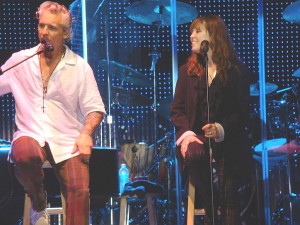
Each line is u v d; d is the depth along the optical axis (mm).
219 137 15078
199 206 16734
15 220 19469
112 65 25375
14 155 13430
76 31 23609
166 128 28062
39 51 13445
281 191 22641
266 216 21297
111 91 25906
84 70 14438
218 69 15906
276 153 22719
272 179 22562
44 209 14008
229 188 15844
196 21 16250
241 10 28453
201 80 16016
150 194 19281
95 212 23734
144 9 25797
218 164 16062
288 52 28484
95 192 17469
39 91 14070
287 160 22750
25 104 14133
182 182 23766
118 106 27547
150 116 27984
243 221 21281
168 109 25109
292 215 22453
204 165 15594
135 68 27859
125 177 24625
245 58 28453
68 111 14281
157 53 25875
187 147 15383
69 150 14078
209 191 15703
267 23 28531
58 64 14172
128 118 27797
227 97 15938
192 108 16156
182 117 16312
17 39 28922
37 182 13531
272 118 23688
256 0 28391
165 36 28516
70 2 28469
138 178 24484
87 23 24438
